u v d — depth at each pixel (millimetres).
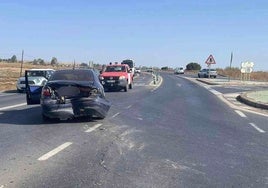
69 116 13867
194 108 19594
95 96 14016
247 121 15195
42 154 9172
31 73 30266
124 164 8383
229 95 28891
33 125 13500
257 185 7059
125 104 21094
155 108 19266
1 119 14984
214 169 8102
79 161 8586
